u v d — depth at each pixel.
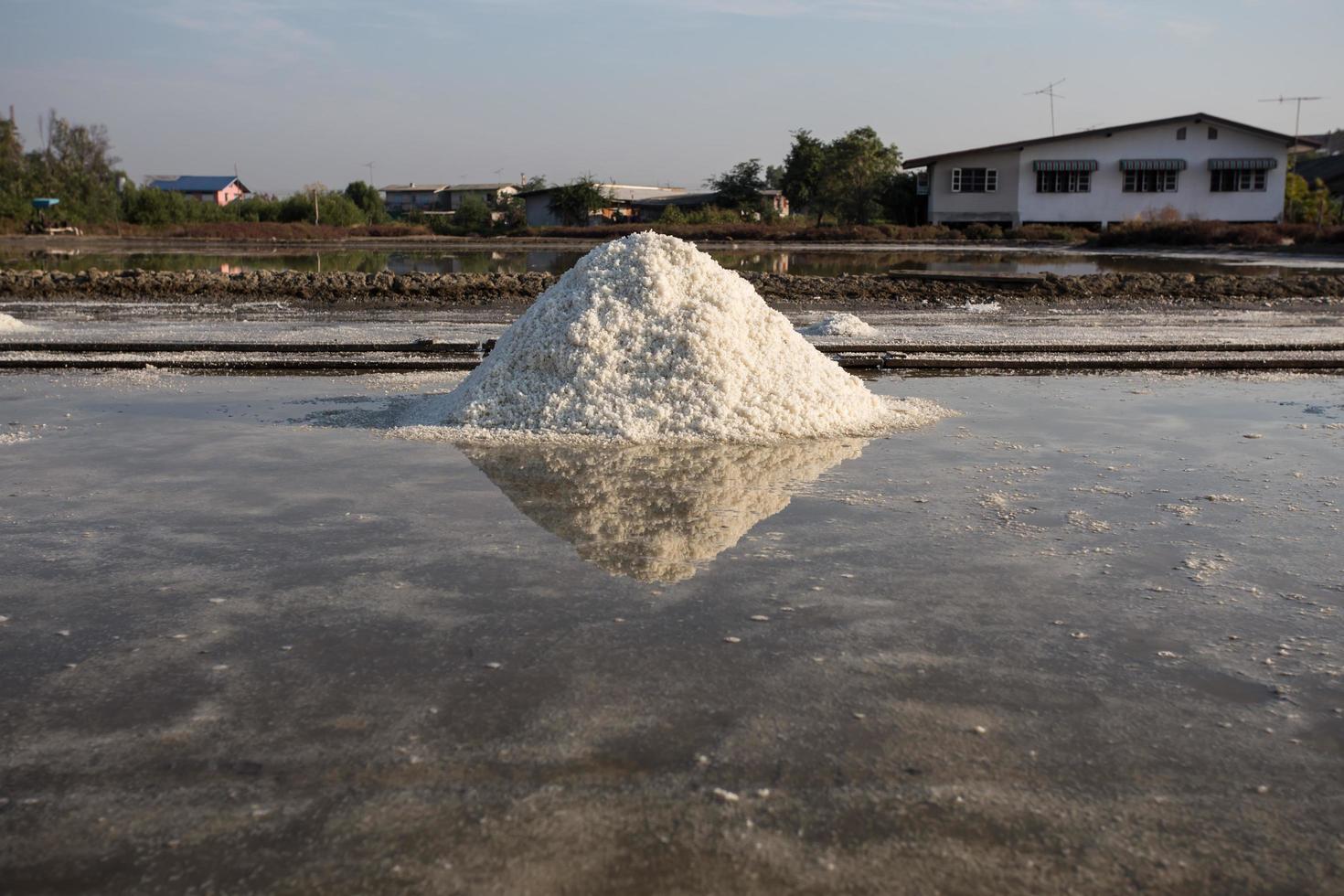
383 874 2.43
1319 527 5.17
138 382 9.52
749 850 2.52
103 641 3.72
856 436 7.30
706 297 8.07
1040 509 5.45
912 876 2.44
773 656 3.59
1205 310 17.17
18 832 2.59
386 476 6.06
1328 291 18.83
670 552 4.72
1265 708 3.27
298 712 3.18
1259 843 2.59
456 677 3.42
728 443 7.01
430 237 47.84
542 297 8.48
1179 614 4.02
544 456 6.60
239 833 2.58
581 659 3.56
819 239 43.75
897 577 4.41
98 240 45.78
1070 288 18.86
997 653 3.65
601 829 2.59
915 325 14.91
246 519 5.18
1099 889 2.41
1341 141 82.56
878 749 2.98
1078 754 2.97
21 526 5.06
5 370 10.12
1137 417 8.10
